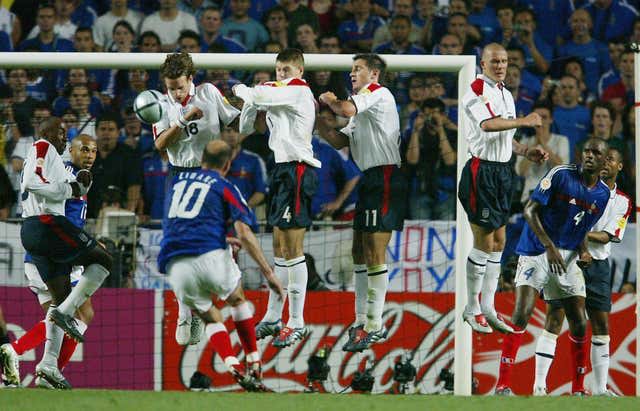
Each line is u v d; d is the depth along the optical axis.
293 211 27.81
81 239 28.41
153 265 38.34
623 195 31.83
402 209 28.56
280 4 47.72
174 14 47.59
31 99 43.12
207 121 28.16
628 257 40.69
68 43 47.69
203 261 24.27
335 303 35.59
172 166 28.64
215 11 47.44
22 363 34.50
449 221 38.12
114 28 47.31
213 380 35.28
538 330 36.38
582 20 47.28
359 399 24.28
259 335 28.95
